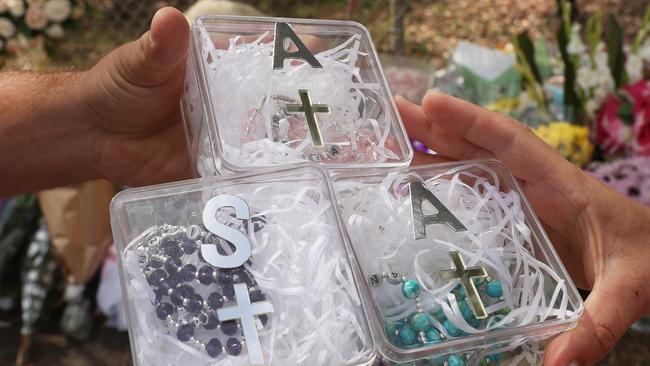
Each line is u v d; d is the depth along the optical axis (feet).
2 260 3.48
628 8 3.92
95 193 3.32
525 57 2.83
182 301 1.18
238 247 1.23
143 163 1.81
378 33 4.11
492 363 1.26
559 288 1.28
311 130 1.42
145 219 1.27
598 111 2.69
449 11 4.24
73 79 1.77
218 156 1.34
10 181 1.83
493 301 1.27
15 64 3.33
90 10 3.59
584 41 3.29
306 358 1.17
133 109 1.69
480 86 2.88
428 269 1.29
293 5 4.42
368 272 1.26
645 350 2.78
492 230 1.33
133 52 1.56
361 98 1.50
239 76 1.44
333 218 1.26
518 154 1.51
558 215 1.52
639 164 2.59
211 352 1.16
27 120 1.75
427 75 2.94
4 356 3.41
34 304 3.41
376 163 1.39
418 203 1.33
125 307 1.16
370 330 1.18
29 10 3.27
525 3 4.28
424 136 1.63
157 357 1.15
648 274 1.42
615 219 1.47
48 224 3.32
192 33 1.48
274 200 1.30
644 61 2.76
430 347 1.17
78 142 1.79
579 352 1.28
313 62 1.49
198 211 1.28
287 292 1.21
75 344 3.44
